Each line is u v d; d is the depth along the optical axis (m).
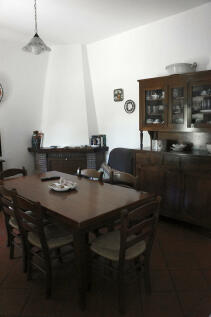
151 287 2.02
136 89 4.04
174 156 3.08
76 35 4.15
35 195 2.17
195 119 3.15
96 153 4.47
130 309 1.79
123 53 4.12
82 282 1.75
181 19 3.39
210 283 2.07
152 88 3.44
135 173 3.55
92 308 1.80
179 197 3.10
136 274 2.00
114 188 2.38
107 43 4.31
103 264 1.99
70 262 2.10
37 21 3.58
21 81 4.46
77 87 4.57
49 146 4.77
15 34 4.04
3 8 3.15
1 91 4.23
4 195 2.26
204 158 2.81
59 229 2.14
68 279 2.12
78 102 4.58
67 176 2.89
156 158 3.28
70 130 4.65
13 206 2.02
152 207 1.74
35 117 4.76
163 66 3.67
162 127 3.40
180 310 1.78
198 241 2.79
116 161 4.01
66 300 1.88
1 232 3.03
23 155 4.70
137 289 2.00
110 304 1.84
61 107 4.66
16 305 1.83
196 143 3.43
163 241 2.79
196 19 3.25
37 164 4.70
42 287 2.03
